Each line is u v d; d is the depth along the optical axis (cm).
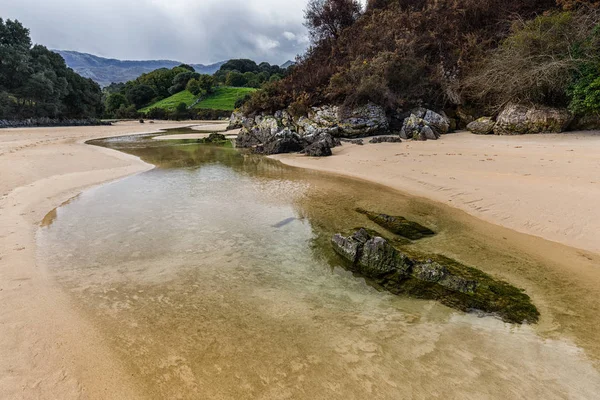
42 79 4741
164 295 502
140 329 416
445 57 2366
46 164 1537
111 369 345
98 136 3500
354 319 440
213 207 969
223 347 382
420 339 394
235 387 322
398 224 783
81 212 917
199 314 451
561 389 310
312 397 308
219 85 9481
